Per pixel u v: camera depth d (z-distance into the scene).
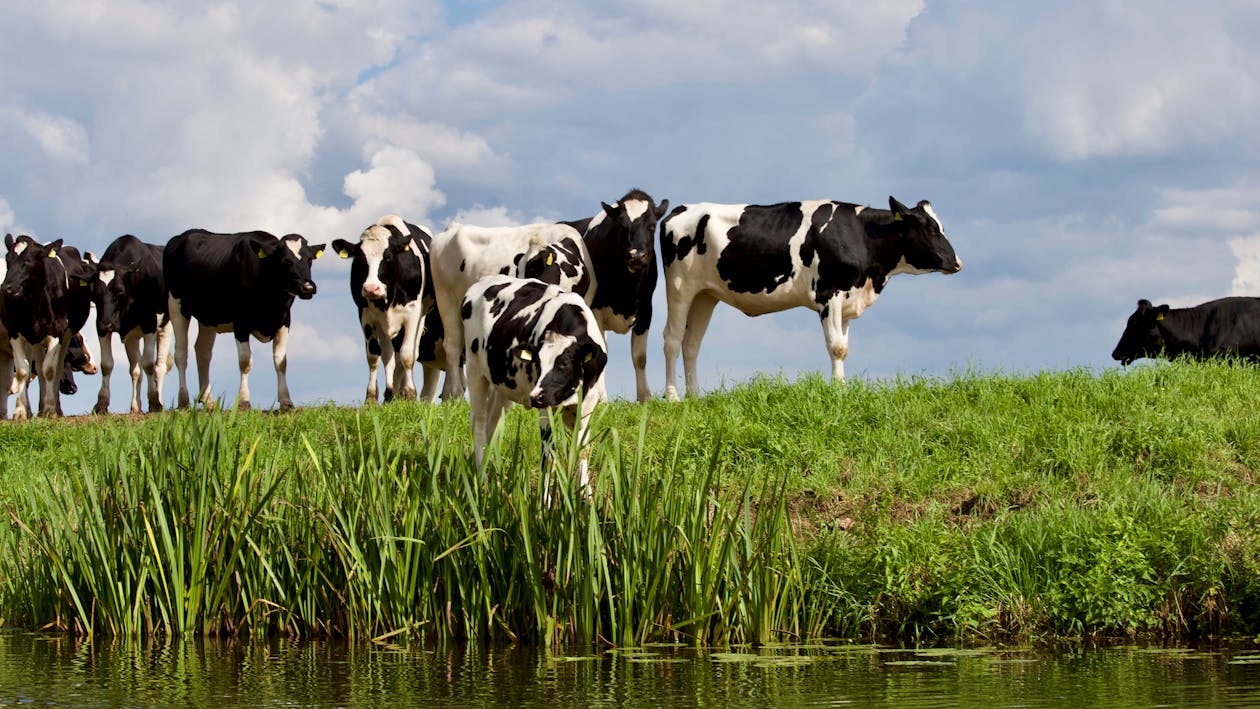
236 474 7.72
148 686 5.84
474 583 7.23
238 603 7.67
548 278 13.73
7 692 5.71
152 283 19.08
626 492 7.18
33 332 18.08
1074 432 10.48
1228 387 11.83
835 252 14.41
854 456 10.58
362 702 5.42
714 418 11.42
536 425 9.70
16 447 13.30
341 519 7.36
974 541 7.79
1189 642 7.00
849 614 7.40
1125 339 16.36
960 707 5.12
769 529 7.36
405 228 17.06
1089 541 7.57
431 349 17.17
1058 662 6.30
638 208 14.29
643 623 6.96
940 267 14.55
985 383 12.12
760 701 5.32
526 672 6.09
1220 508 8.28
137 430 8.59
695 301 15.55
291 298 17.33
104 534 7.53
